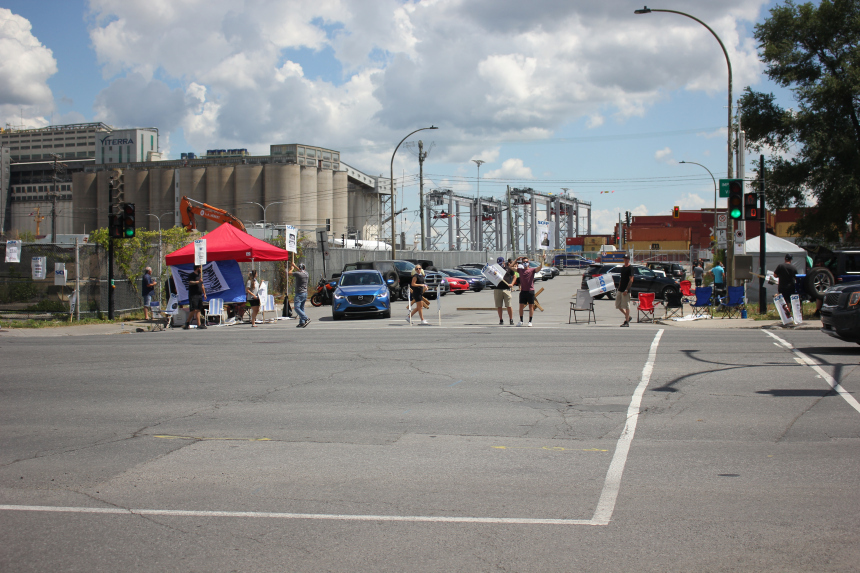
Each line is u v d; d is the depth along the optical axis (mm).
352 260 45625
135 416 8234
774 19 39094
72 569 4062
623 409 8297
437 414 8195
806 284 20531
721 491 5324
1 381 10609
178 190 111625
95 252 23984
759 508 4938
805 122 37875
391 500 5203
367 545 4352
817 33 38125
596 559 4098
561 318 23125
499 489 5438
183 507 5109
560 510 4941
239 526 4715
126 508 5102
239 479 5781
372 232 139500
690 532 4500
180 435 7336
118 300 24266
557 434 7207
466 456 6410
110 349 14602
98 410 8570
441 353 13297
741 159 24609
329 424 7762
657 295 32812
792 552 4172
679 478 5664
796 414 7875
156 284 24328
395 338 16188
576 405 8562
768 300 26859
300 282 20406
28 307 23297
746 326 18484
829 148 36312
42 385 10266
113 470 6086
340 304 22578
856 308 11867
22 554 4285
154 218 112750
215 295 22375
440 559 4125
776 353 12617
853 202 36469
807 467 5918
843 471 5797
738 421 7598
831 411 7988
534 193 114938
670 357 12344
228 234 23062
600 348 13750
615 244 100875
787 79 38438
